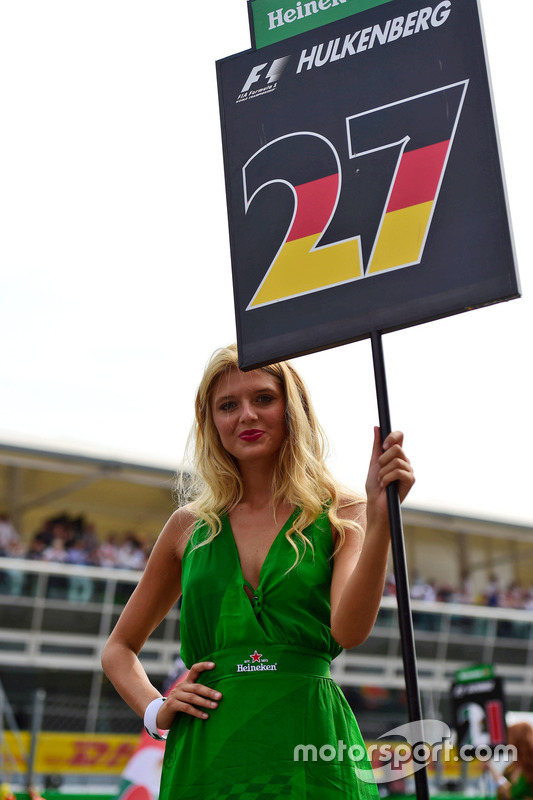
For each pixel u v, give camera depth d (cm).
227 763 204
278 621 212
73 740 1463
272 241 223
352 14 226
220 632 215
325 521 224
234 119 235
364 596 197
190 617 221
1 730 1302
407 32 218
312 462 231
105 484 2120
